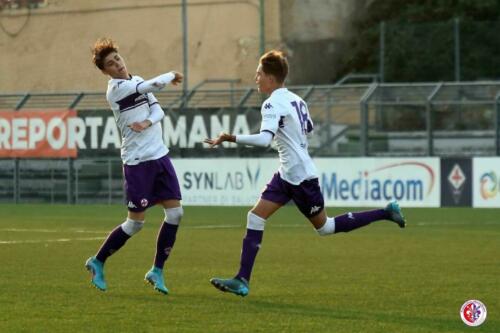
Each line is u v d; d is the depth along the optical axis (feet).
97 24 426.10
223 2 408.26
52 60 432.25
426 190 273.75
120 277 121.29
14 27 438.40
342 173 280.72
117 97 105.29
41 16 433.89
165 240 106.32
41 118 321.52
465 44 364.38
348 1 419.13
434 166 273.13
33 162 323.37
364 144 291.17
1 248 160.76
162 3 416.26
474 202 270.05
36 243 170.30
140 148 105.60
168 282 117.19
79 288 111.24
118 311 94.94
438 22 389.60
